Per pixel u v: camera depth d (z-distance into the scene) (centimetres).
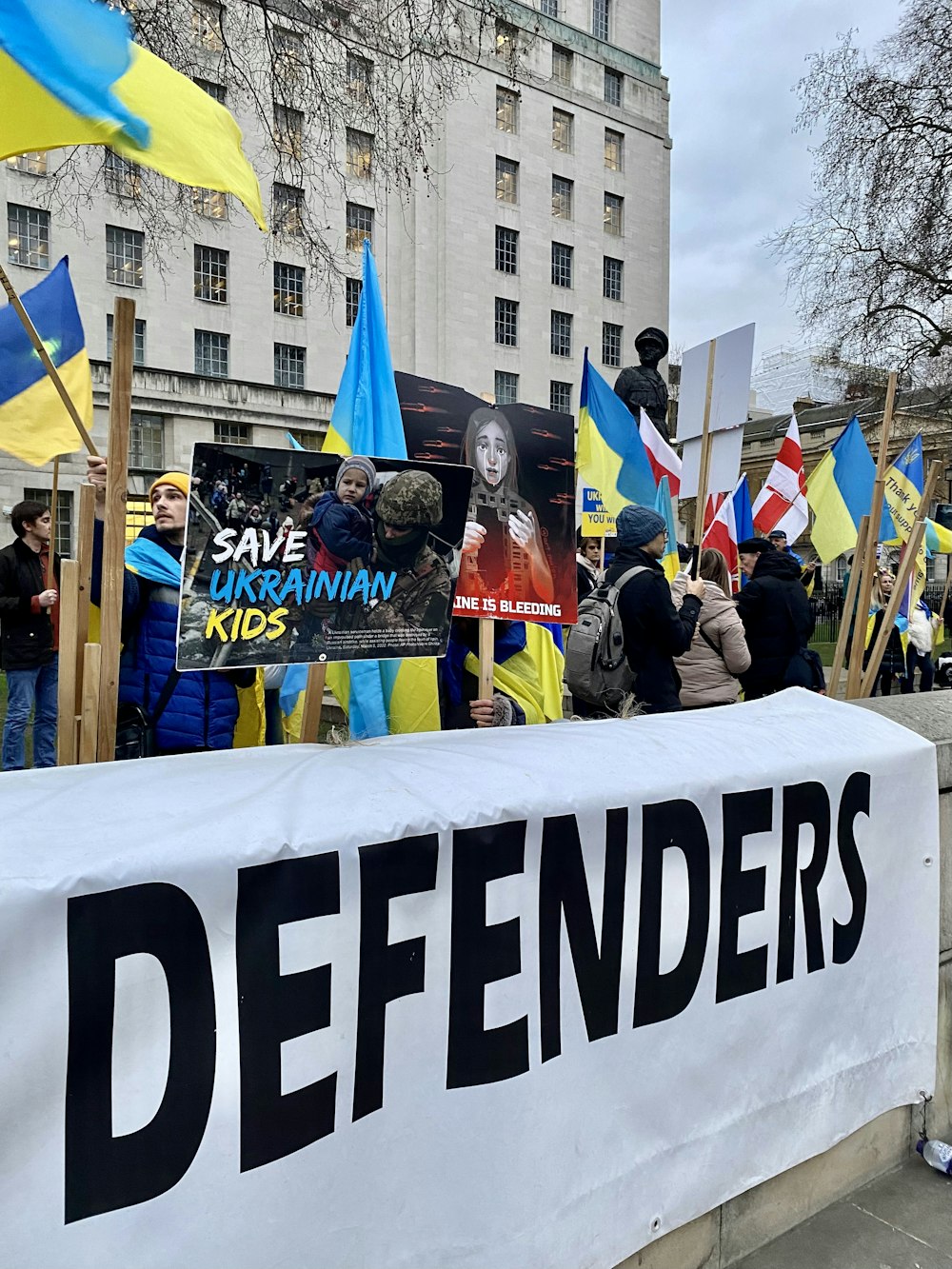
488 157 3597
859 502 685
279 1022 144
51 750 609
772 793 222
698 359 500
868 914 244
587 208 3931
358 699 324
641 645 408
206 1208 136
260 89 951
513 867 175
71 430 405
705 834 208
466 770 182
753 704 272
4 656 583
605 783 193
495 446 301
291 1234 144
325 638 216
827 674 1145
